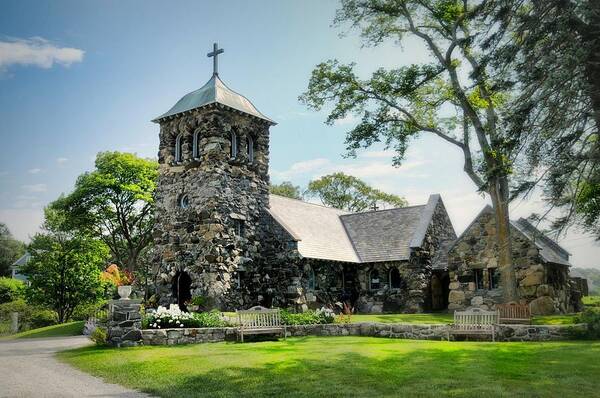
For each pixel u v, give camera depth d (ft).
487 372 37.14
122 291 58.03
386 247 111.86
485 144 78.59
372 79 88.63
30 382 38.19
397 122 89.66
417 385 33.71
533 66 43.62
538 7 44.11
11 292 160.86
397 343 55.21
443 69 85.20
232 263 93.56
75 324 95.09
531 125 44.06
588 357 41.86
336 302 105.19
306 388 33.63
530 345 50.44
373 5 85.56
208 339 59.72
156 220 100.73
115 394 33.99
